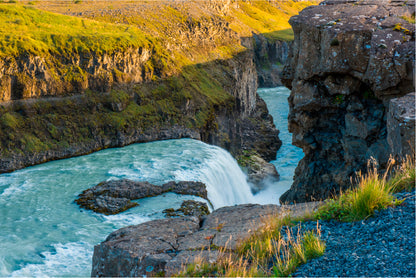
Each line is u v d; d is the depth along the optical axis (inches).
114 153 1467.8
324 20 892.0
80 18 2000.5
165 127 1742.1
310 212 406.9
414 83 744.3
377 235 317.4
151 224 439.2
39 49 1487.5
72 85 1551.4
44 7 2496.3
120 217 871.7
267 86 4586.6
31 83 1430.9
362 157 890.7
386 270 267.3
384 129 838.5
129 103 1705.2
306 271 289.7
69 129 1480.1
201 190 1054.4
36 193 1027.3
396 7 904.9
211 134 1914.4
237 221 431.8
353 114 882.1
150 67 1829.5
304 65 919.0
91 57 1615.4
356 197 362.3
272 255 328.2
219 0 3902.6
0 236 770.2
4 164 1253.1
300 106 947.3
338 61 845.8
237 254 339.0
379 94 815.7
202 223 451.5
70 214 887.1
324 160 1011.9
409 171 406.0
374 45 800.3
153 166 1275.8
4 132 1325.0
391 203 354.6
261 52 4724.4
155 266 337.1
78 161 1362.0
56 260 677.9
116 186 1031.6
